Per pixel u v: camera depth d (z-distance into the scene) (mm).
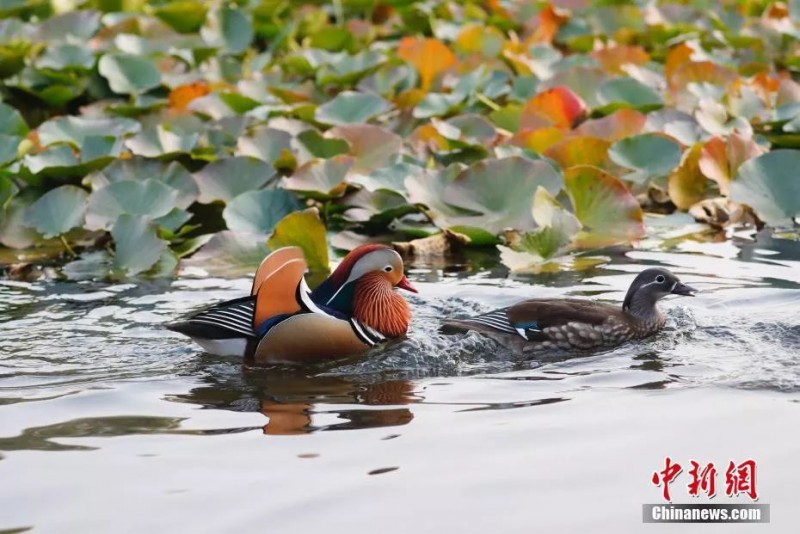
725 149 16609
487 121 18297
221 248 14414
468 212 15414
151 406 9727
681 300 12688
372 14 26562
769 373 10359
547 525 7414
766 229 15727
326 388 10266
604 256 14594
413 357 11211
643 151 16953
